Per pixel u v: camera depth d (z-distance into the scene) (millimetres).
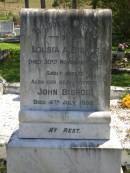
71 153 2500
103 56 2508
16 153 2508
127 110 4238
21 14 2482
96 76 2531
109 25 2477
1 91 4879
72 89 2555
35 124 2559
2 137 3252
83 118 2523
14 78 6004
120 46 7637
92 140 2551
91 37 2492
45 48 2516
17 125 3609
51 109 2576
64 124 2551
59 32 2494
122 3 10195
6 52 8039
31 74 2547
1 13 25375
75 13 2480
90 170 2518
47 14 2484
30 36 2504
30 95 2566
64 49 2514
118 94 4723
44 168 2521
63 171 2529
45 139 2562
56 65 2533
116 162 2502
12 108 4234
